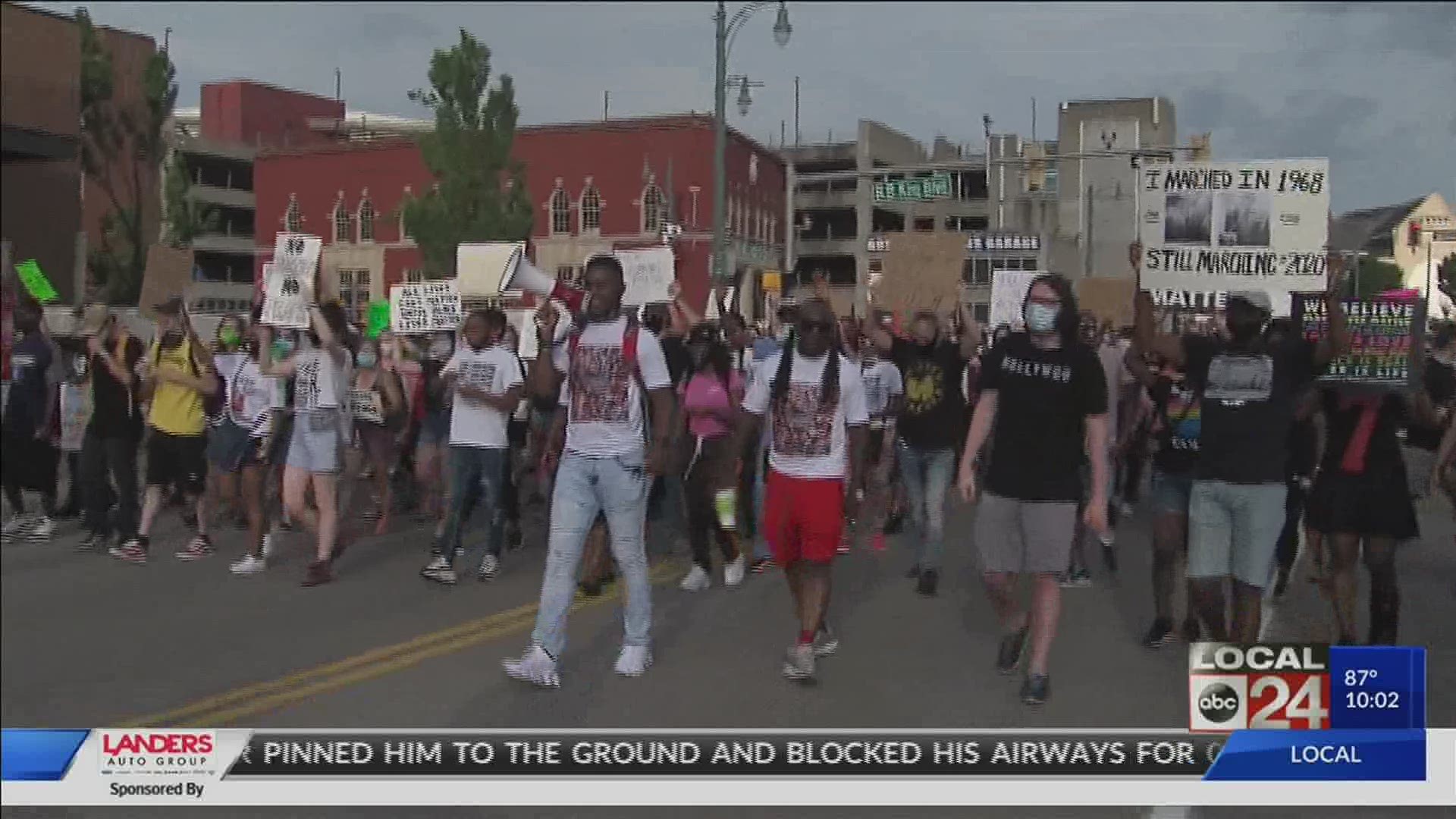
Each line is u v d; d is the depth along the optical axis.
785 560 6.80
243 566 9.39
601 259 6.56
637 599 6.83
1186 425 7.37
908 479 9.40
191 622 7.69
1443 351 8.00
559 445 8.27
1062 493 6.25
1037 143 42.88
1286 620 8.39
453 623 7.96
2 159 13.43
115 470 9.97
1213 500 6.40
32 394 10.48
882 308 11.52
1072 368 6.17
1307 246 10.05
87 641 7.07
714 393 9.13
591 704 6.19
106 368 9.94
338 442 9.19
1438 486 8.80
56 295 12.28
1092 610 8.75
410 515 12.83
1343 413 6.95
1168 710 6.16
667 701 6.27
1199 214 10.20
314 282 9.35
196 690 6.25
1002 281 14.74
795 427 6.59
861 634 7.90
